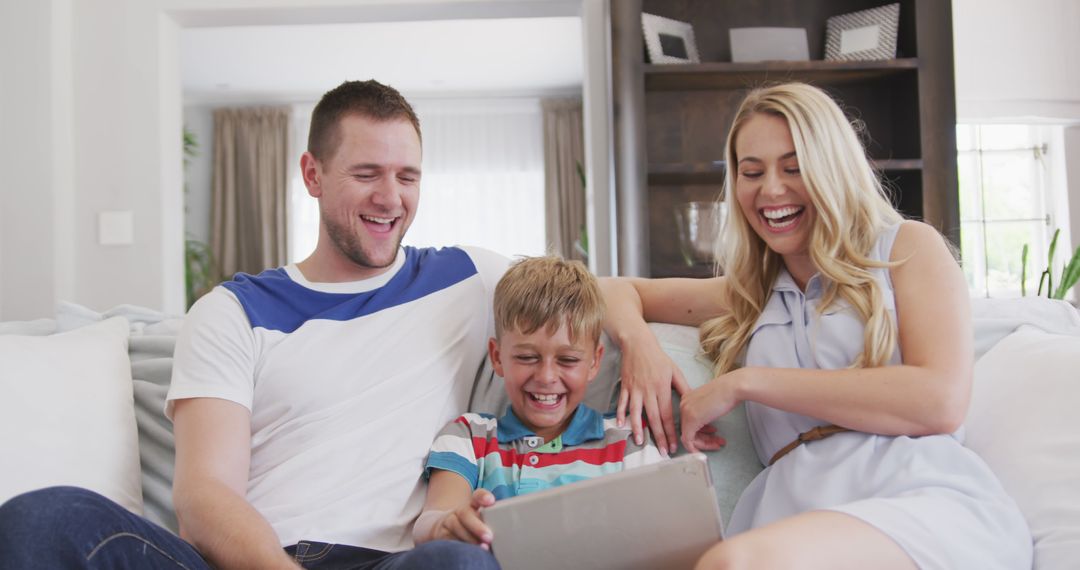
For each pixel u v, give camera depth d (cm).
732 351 135
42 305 292
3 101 294
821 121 126
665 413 126
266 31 543
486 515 93
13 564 75
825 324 124
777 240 131
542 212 729
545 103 723
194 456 109
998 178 404
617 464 120
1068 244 387
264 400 121
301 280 129
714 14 314
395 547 112
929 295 117
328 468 117
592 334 124
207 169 727
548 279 123
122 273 308
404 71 651
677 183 311
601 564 93
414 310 130
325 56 605
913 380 110
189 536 101
